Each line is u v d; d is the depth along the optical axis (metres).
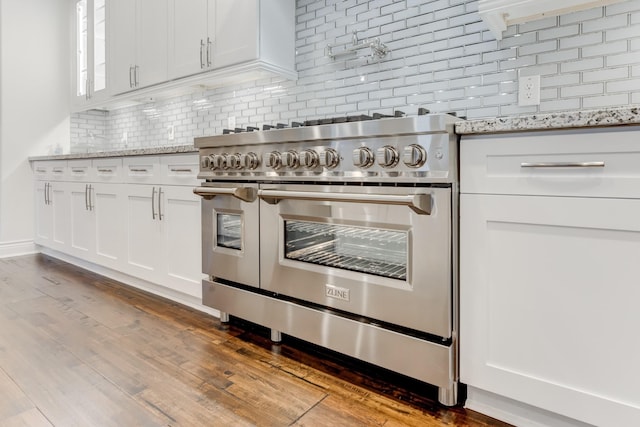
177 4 2.60
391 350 1.36
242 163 1.75
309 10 2.31
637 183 0.95
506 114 1.71
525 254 1.11
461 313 1.23
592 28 1.52
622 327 0.98
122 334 1.86
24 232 3.62
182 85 2.62
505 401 1.21
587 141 1.00
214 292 1.96
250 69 2.21
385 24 2.03
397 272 1.35
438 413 1.26
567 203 1.04
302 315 1.61
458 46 1.82
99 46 3.47
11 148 3.53
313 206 1.54
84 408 1.27
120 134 3.79
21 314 2.11
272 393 1.37
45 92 3.69
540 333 1.10
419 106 1.92
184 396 1.35
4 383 1.42
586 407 1.04
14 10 3.53
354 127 1.37
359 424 1.20
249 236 1.79
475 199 1.18
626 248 0.97
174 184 2.17
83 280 2.78
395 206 1.32
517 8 1.45
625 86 1.47
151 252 2.35
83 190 2.91
